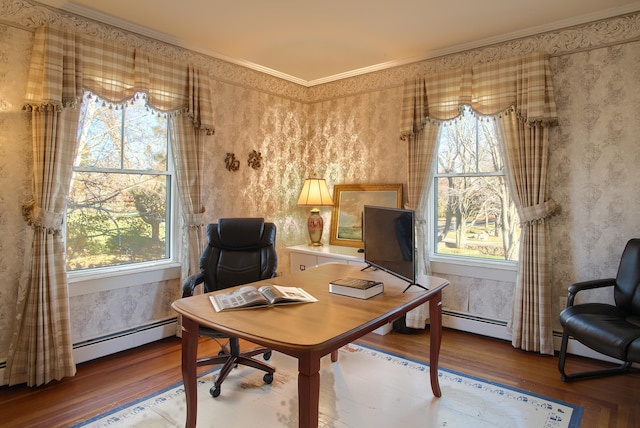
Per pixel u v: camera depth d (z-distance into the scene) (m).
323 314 1.74
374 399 2.44
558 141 3.10
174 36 3.31
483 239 3.57
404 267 2.10
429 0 2.70
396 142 3.96
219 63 3.75
